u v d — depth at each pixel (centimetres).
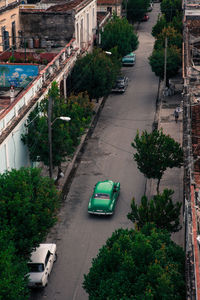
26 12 5059
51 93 3559
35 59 4531
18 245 2231
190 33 5431
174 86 5831
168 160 3241
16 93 3697
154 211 2584
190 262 1884
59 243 3006
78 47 5319
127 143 4547
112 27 6475
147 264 1900
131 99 5816
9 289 1891
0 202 2223
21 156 3325
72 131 3541
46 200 2428
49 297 2520
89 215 3331
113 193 3444
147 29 9569
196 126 3134
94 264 2002
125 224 3222
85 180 3831
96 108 5478
